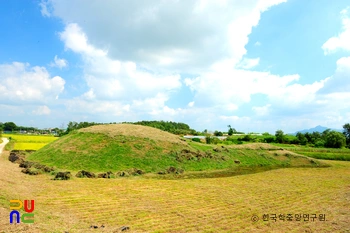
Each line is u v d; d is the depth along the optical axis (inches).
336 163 1784.0
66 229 437.4
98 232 435.5
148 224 493.4
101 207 596.4
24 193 661.3
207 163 1353.3
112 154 1267.2
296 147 2620.6
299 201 695.7
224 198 708.7
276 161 1648.6
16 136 3735.2
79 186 815.7
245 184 927.0
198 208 608.1
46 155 1337.4
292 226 503.8
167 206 618.5
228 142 2719.0
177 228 476.1
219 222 515.5
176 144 1494.8
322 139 3366.1
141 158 1261.1
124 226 469.7
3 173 872.9
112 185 848.9
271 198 721.6
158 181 954.1
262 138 3454.7
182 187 845.8
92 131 1547.7
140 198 687.7
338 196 758.5
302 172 1296.8
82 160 1213.1
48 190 735.7
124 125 1726.1
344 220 544.1
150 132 1610.5
